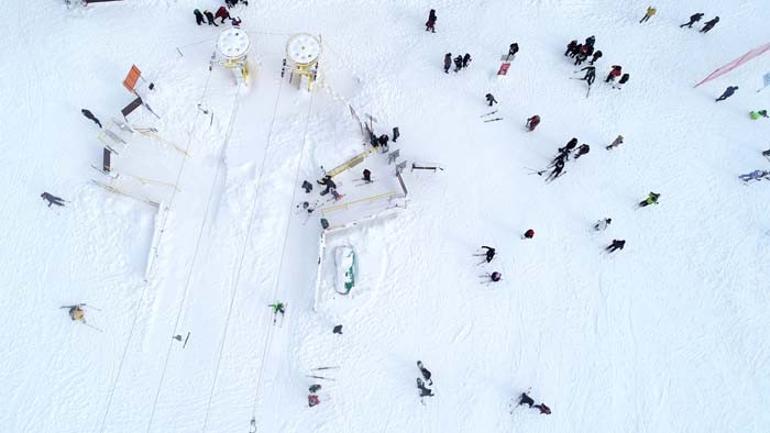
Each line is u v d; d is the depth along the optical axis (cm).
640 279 2181
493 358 2070
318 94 2423
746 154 2389
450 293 2139
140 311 2108
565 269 2188
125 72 2448
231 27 2519
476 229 2227
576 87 2488
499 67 2503
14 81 2448
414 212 2234
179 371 2045
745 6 2688
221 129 2348
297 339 2069
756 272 2191
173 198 2253
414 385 2034
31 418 1998
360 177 2286
